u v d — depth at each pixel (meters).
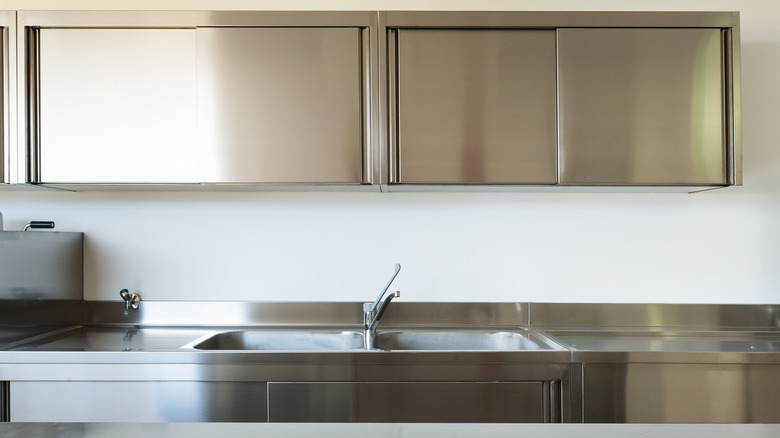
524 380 1.61
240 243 2.18
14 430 0.60
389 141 1.84
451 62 1.85
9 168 1.82
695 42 1.84
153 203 2.18
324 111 1.84
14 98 1.82
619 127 1.84
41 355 1.61
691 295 2.17
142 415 1.61
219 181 1.84
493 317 2.17
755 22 2.16
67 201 2.17
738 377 1.60
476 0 2.20
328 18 1.83
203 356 1.60
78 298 2.14
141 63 1.86
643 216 2.19
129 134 1.85
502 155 1.85
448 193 2.19
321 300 2.19
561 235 2.19
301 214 2.19
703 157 1.84
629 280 2.18
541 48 1.85
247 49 1.84
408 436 0.60
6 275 1.73
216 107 1.84
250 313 2.16
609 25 1.84
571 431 0.62
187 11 1.83
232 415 1.61
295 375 1.60
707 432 0.62
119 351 1.61
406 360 1.60
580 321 2.16
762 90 2.17
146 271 2.17
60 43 1.85
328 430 0.62
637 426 0.64
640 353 1.60
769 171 2.17
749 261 2.17
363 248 2.19
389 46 1.85
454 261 2.19
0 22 1.82
